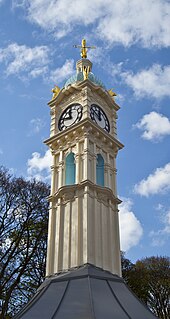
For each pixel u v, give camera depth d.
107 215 38.50
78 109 43.53
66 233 36.38
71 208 37.38
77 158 39.75
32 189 54.00
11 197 51.34
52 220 38.41
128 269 76.56
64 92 45.72
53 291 29.84
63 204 38.41
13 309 47.53
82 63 50.09
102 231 36.56
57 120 45.22
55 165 42.09
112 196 39.59
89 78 47.16
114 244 37.66
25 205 52.09
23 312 26.92
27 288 50.12
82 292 28.33
